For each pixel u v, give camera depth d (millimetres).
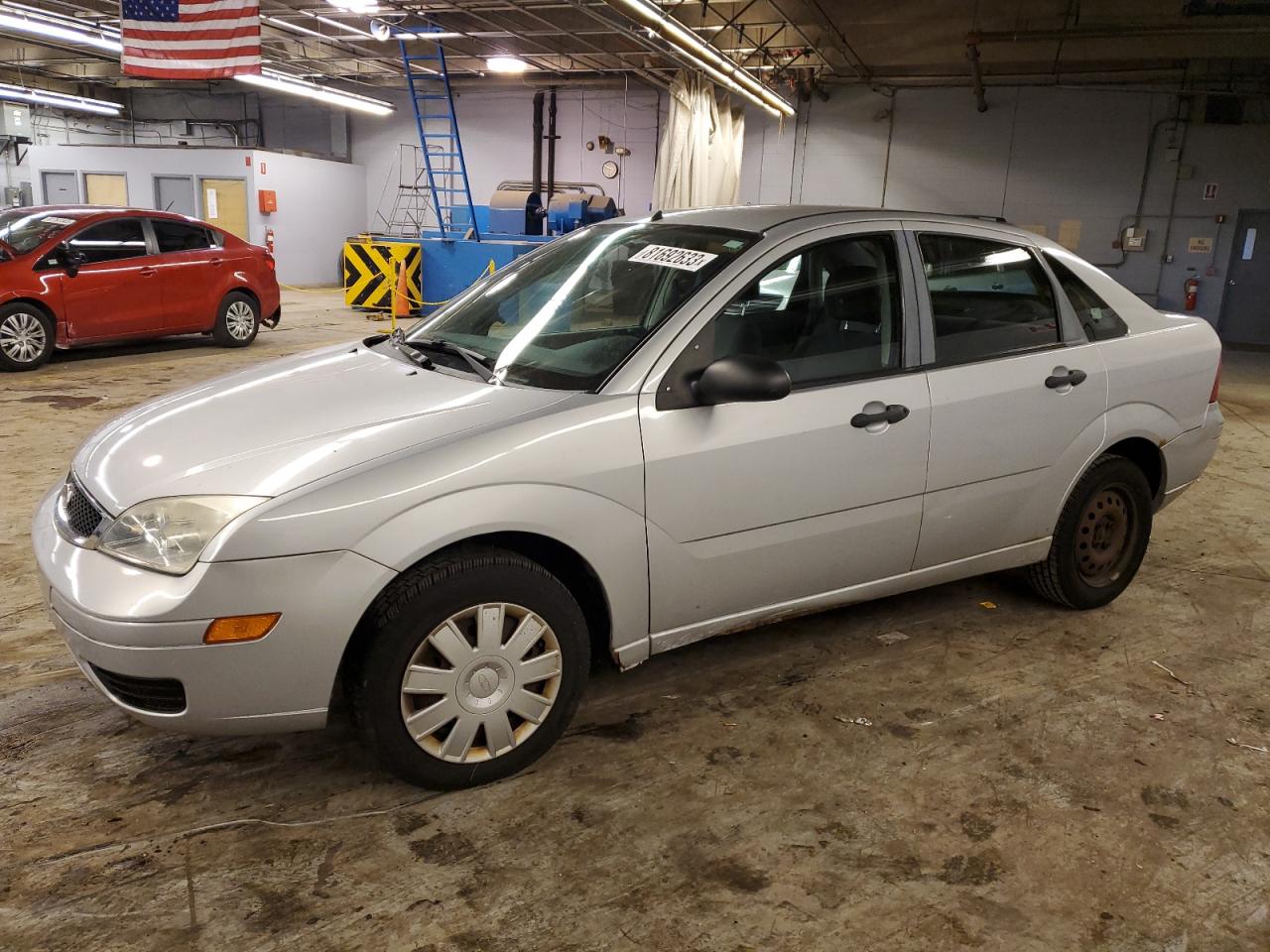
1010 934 2066
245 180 19625
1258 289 15289
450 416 2484
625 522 2539
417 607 2287
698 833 2381
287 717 2252
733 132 16484
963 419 3125
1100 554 3791
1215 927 2109
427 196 21516
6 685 3025
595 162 19453
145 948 1942
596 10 12984
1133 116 15391
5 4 13648
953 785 2627
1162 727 2986
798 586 2959
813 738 2852
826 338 2918
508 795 2512
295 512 2160
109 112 21375
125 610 2137
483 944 1987
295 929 2010
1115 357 3564
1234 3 11797
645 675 3223
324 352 3379
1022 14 13078
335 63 18828
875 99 16875
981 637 3604
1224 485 6086
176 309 9578
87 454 2650
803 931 2053
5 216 9125
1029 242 3484
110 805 2426
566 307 2994
